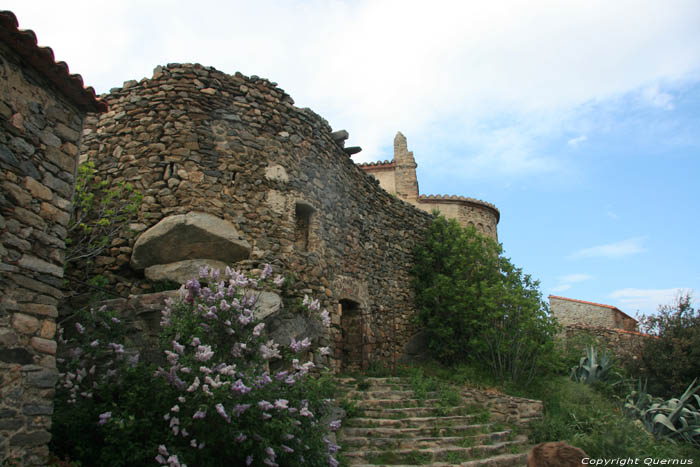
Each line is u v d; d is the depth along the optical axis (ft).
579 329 53.98
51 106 18.33
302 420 20.18
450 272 45.32
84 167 29.01
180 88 30.81
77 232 29.01
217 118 31.01
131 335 23.67
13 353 15.60
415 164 63.00
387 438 25.43
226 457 18.86
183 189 28.78
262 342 21.06
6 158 16.35
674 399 35.88
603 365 42.78
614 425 29.86
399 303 43.29
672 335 45.06
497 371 38.27
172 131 29.96
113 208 29.27
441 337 42.27
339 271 36.14
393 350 41.16
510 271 41.34
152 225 28.40
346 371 36.40
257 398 18.52
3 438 14.82
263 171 31.45
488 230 63.16
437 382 33.68
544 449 7.65
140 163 29.71
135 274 28.50
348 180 39.65
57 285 17.53
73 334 24.88
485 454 25.48
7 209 16.15
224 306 20.07
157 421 18.54
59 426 18.57
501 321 39.50
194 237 27.86
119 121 31.14
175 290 26.07
